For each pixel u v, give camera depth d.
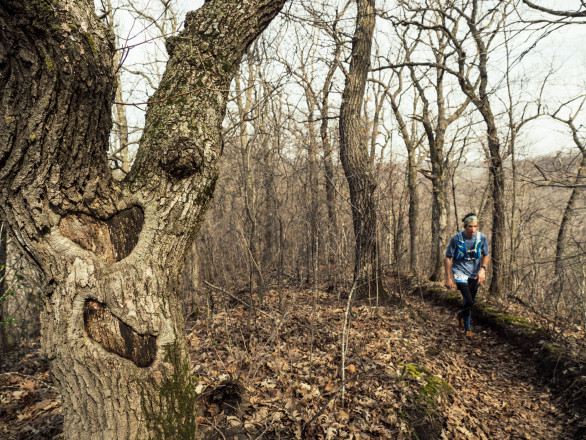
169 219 1.82
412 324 5.94
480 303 7.10
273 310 5.45
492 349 5.40
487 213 11.80
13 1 1.22
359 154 6.94
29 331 6.08
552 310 6.59
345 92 7.18
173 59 2.03
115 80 1.62
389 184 6.31
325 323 5.04
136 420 1.71
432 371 4.22
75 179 1.58
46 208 1.56
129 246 1.78
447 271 5.75
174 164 1.79
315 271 3.83
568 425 3.48
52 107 1.41
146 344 1.76
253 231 5.82
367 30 7.29
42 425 3.14
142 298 1.75
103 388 1.68
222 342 4.54
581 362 4.21
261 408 2.96
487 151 10.09
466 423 3.38
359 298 6.59
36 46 1.32
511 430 3.46
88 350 1.67
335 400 3.16
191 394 1.89
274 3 2.22
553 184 7.66
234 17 2.09
